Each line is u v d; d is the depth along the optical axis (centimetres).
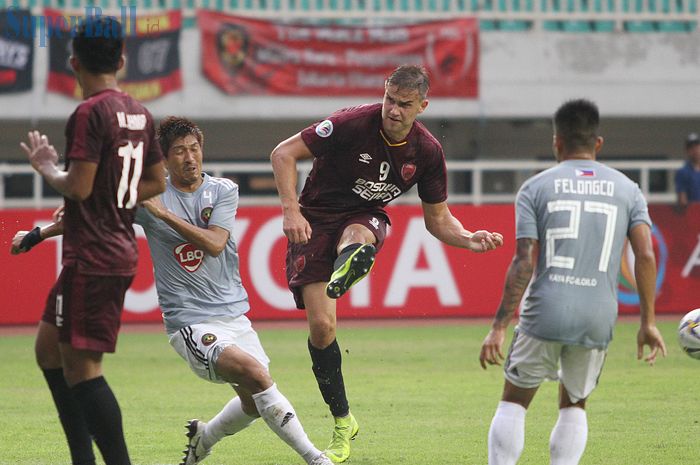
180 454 2044
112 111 1492
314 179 2036
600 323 1544
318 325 1991
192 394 2817
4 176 5925
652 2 6138
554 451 1606
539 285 1555
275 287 4559
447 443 2148
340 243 1983
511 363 1586
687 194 4941
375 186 2008
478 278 4634
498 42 5925
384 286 4581
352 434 2006
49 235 1761
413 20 5934
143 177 1587
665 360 3425
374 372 3203
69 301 1492
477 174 5369
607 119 6353
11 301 4434
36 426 2353
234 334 1841
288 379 3084
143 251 4503
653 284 1559
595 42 6016
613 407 2562
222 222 1836
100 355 1536
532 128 6384
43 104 5512
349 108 1978
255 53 5678
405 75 1872
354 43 5747
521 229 1559
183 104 5628
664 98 6081
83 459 1608
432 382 3000
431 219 2066
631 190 1584
